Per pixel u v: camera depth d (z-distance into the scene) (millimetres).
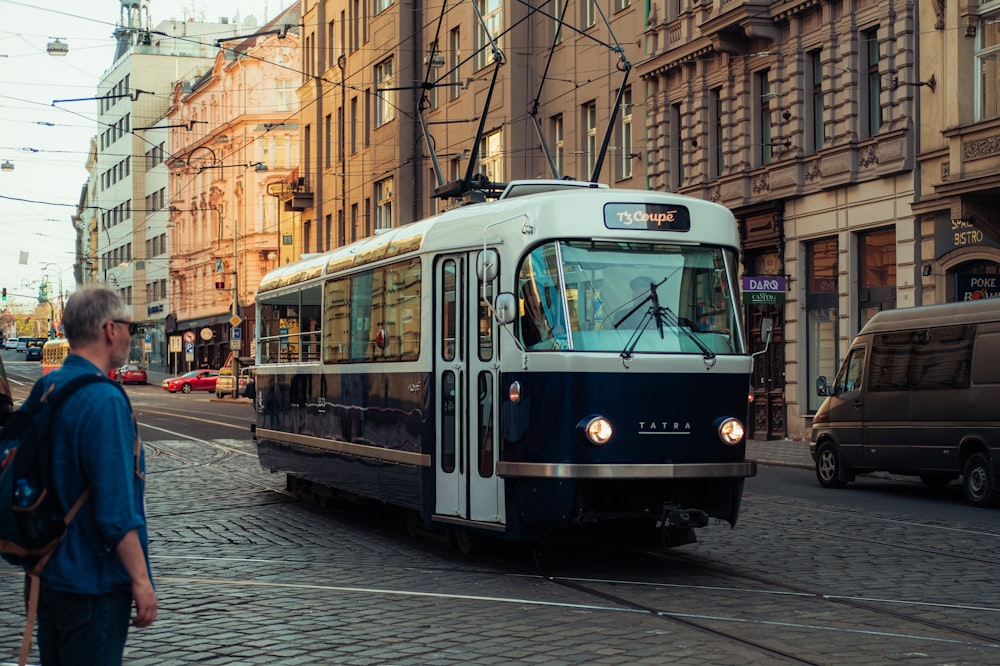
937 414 17203
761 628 8039
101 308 4391
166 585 10078
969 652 7336
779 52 28609
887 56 25188
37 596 4211
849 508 15648
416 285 12070
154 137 95562
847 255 26641
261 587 9930
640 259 10547
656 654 7266
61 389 4211
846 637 7746
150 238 96750
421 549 12250
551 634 7887
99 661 4199
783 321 28953
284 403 16781
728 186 30250
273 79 71750
